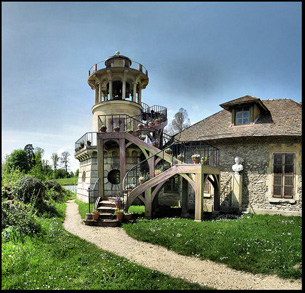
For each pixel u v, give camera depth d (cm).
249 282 432
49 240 615
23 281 398
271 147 1055
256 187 1072
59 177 4325
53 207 1059
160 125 1373
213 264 510
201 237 648
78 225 862
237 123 1202
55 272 436
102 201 1027
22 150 2358
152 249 602
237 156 1130
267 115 1198
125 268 468
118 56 1681
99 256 530
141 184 961
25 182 994
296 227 752
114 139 1124
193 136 1303
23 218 662
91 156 1434
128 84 1850
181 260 532
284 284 422
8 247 514
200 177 872
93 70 1700
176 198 1330
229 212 1107
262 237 637
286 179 1012
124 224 832
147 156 1087
